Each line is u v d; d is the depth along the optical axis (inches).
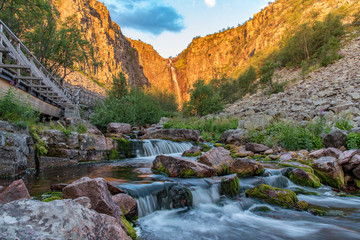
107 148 341.7
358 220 146.9
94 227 68.8
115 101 601.9
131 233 107.7
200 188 171.6
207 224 140.9
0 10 521.7
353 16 1300.4
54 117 503.5
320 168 229.0
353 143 270.5
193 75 3951.8
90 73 1999.3
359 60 737.0
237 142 406.6
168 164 214.8
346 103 420.2
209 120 599.8
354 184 215.5
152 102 803.4
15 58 315.3
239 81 1346.0
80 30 794.8
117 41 3080.7
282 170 232.4
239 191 188.5
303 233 130.6
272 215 155.8
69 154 284.5
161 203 158.2
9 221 50.6
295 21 1856.5
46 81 405.4
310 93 600.4
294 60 1218.0
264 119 448.1
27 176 208.1
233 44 3801.7
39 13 589.3
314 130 349.4
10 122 230.7
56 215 58.2
